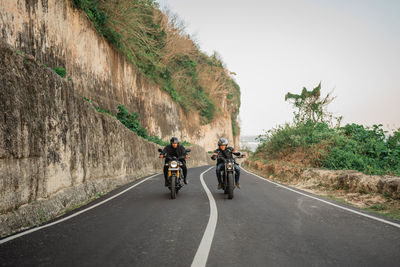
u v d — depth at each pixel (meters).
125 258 3.17
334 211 5.75
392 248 3.50
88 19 18.03
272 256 3.23
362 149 13.12
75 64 16.31
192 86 42.62
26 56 5.89
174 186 7.28
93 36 18.77
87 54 17.91
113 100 21.19
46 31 13.58
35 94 5.89
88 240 3.86
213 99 51.69
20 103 5.28
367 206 6.64
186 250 3.43
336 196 8.09
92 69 18.45
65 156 6.98
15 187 4.85
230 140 59.03
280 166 14.06
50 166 6.15
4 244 3.70
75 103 8.10
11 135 4.88
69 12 15.96
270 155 19.38
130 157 14.10
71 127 7.54
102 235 4.11
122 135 13.01
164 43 28.92
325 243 3.70
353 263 3.02
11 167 4.80
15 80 5.25
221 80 55.00
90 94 17.73
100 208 6.27
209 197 7.59
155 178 13.82
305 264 3.00
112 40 21.39
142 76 28.27
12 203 4.71
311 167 12.59
